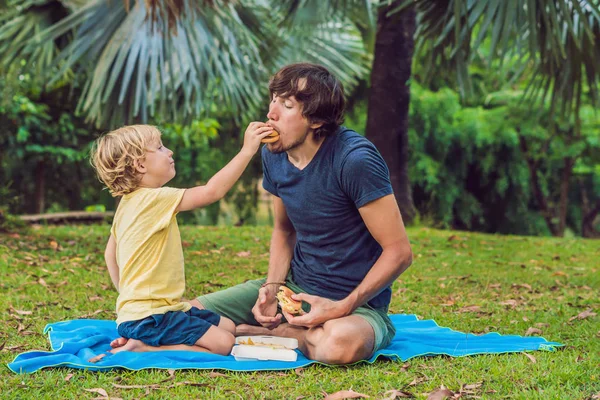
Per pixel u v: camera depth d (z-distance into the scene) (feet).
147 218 10.14
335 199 10.02
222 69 25.41
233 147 47.06
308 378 9.27
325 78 9.89
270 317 10.30
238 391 8.75
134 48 24.12
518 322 13.33
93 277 17.03
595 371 9.57
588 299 15.90
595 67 23.30
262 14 30.48
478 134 48.26
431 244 25.64
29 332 11.68
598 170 51.78
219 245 23.59
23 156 39.40
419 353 10.34
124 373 9.28
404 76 29.73
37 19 25.85
